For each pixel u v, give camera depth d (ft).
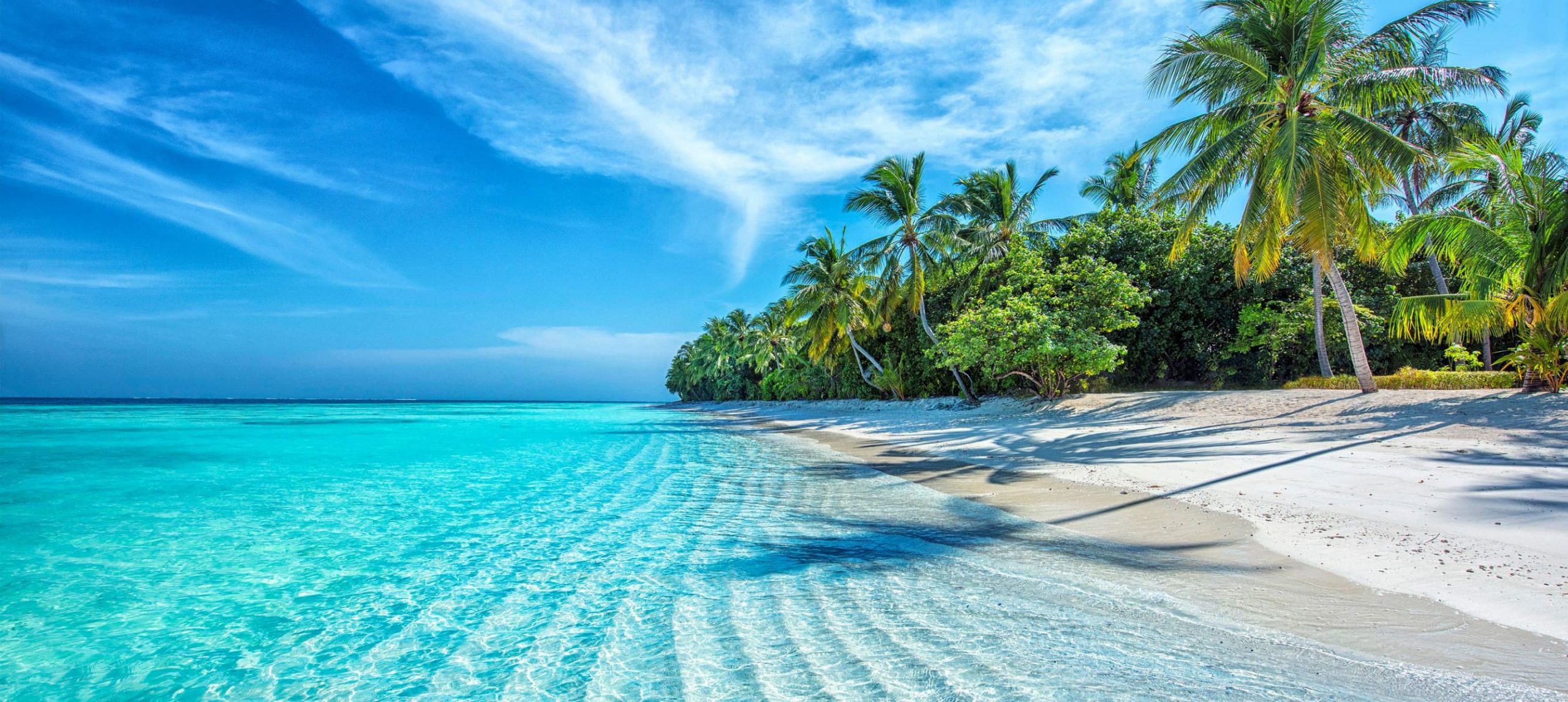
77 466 49.62
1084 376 87.66
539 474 44.42
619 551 22.21
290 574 19.79
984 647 12.76
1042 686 10.87
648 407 296.30
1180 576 16.85
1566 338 43.86
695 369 283.79
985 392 104.47
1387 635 12.32
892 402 120.57
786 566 19.66
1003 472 38.63
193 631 15.25
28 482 40.45
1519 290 46.98
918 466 44.45
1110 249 93.86
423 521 27.73
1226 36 59.52
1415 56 62.90
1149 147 62.23
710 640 13.98
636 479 41.04
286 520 28.17
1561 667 10.61
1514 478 26.13
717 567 19.88
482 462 51.93
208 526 26.86
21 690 12.32
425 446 68.74
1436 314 51.13
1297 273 84.64
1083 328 74.08
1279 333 80.69
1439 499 23.35
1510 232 48.32
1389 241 53.88
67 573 19.89
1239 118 58.08
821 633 13.99
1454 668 10.77
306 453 59.98
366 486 38.70
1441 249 51.19
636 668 12.66
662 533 24.90
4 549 22.97
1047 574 17.66
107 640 14.69
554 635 14.65
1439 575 15.48
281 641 14.56
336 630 15.19
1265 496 26.58
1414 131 82.17
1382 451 34.88
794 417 130.62
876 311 114.73
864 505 30.14
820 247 120.37
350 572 20.02
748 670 12.30
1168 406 63.05
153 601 17.35
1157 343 90.99
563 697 11.53
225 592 18.12
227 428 101.71
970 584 17.01
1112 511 25.88
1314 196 51.16
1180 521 23.36
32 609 16.75
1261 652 11.85
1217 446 42.24
